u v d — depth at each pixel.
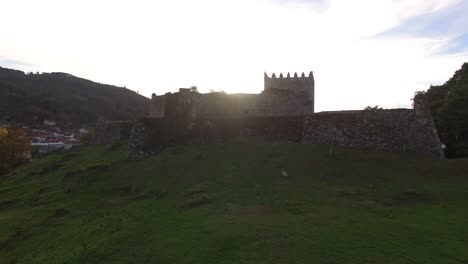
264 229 19.47
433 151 33.44
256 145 37.81
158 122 41.41
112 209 26.39
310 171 29.81
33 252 22.27
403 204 23.17
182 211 23.77
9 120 163.88
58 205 30.00
